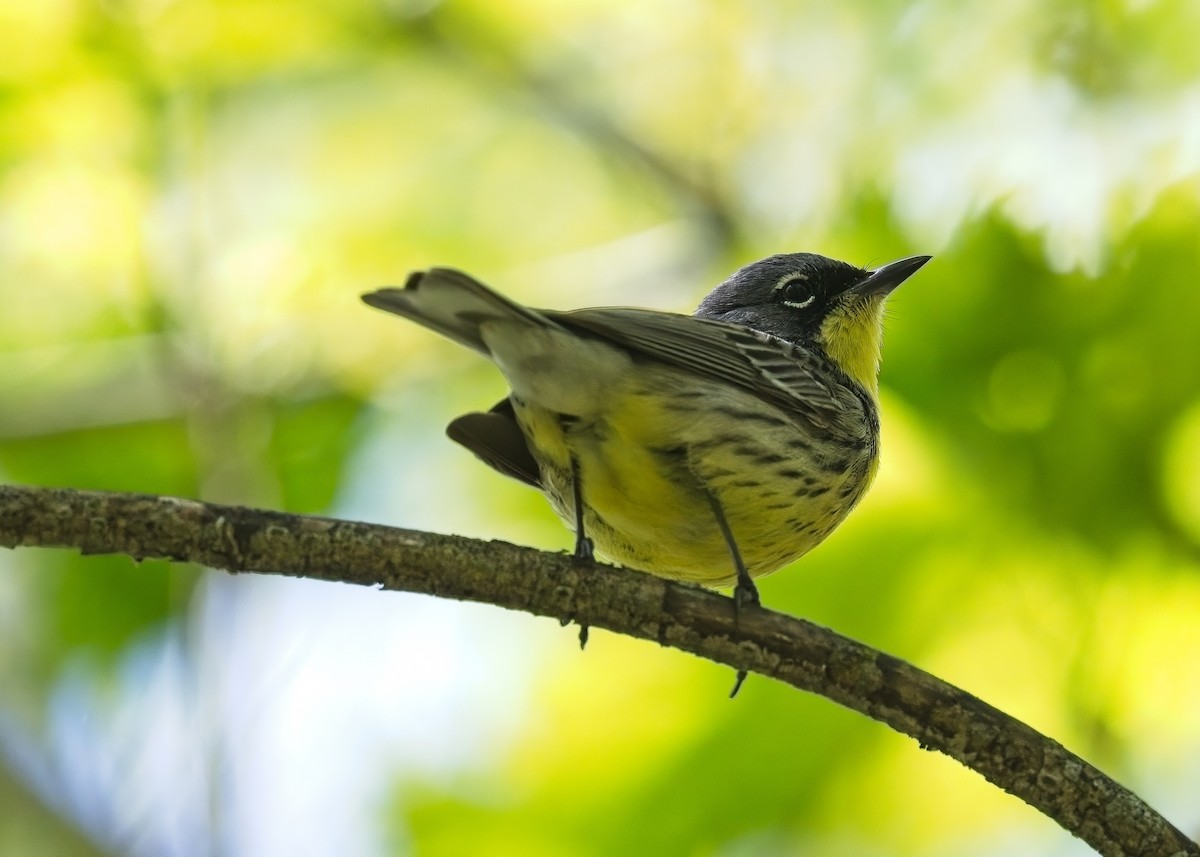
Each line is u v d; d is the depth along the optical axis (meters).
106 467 14.73
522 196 16.44
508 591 8.11
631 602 8.20
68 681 13.96
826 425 10.42
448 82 16.38
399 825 13.26
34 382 14.78
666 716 12.72
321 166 16.14
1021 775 8.12
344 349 15.07
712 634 8.25
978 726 8.16
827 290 12.06
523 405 9.59
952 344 11.20
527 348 9.16
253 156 15.92
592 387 9.36
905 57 13.42
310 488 14.57
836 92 14.50
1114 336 10.95
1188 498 10.86
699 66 16.08
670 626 8.23
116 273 15.05
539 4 16.42
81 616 14.19
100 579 14.22
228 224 15.40
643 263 16.02
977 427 11.10
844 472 10.53
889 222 12.51
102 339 15.16
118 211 14.84
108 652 14.05
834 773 12.16
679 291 15.82
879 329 11.84
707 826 12.30
